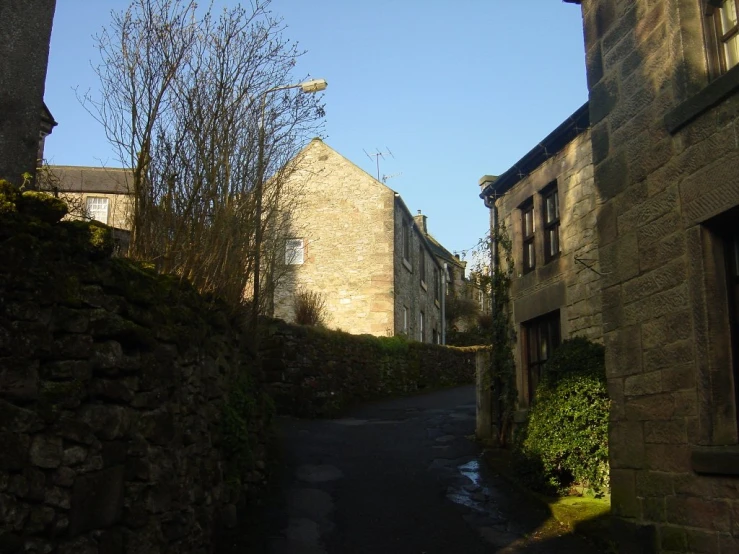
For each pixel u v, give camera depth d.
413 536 7.14
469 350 24.53
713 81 5.31
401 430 12.55
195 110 6.67
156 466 4.96
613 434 6.41
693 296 5.43
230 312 7.41
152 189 6.40
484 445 11.23
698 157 5.50
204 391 6.28
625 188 6.46
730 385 5.25
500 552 6.70
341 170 22.14
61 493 3.94
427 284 27.22
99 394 4.36
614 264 6.57
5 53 5.96
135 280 4.88
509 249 11.72
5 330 3.72
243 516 7.22
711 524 5.21
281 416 12.98
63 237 4.17
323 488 8.64
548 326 10.56
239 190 7.32
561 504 7.79
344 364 15.67
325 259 21.41
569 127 9.73
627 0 6.62
